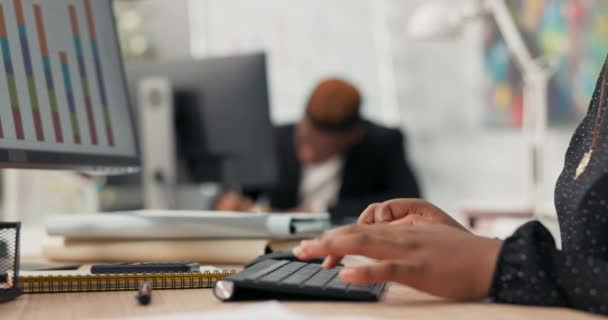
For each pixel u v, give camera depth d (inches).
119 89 45.5
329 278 27.9
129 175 88.7
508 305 24.5
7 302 27.6
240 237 42.3
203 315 23.0
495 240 25.7
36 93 38.0
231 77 83.0
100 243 45.1
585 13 150.6
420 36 123.3
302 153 115.0
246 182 84.3
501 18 114.3
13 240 28.3
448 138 178.1
